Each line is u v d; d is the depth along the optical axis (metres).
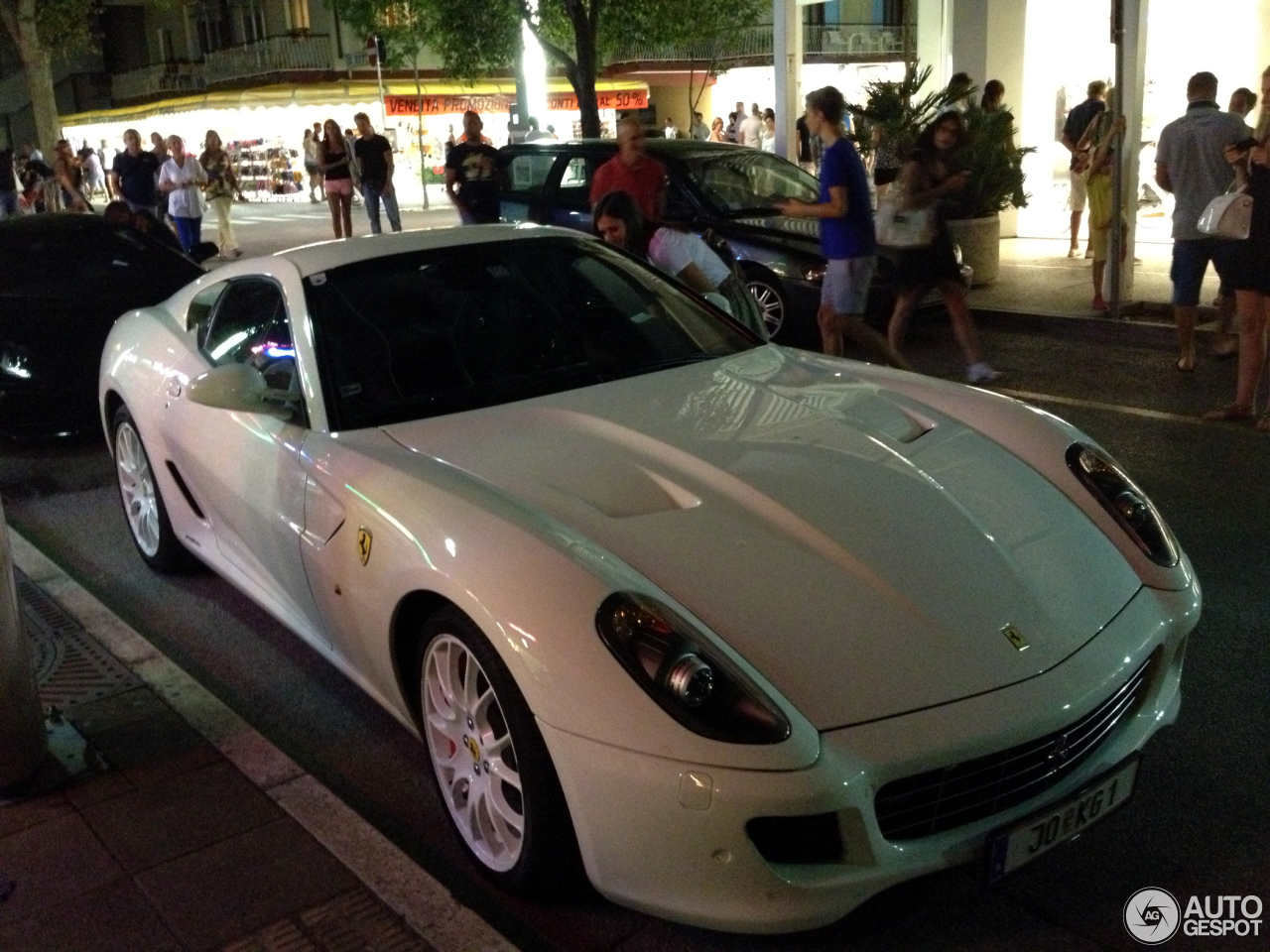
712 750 2.16
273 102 32.69
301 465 3.30
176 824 3.03
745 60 31.83
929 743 2.21
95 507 6.04
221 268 4.71
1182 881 2.68
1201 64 12.56
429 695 2.82
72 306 7.02
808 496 2.77
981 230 10.33
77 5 29.69
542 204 9.87
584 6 14.17
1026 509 2.88
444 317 3.65
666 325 3.91
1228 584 4.25
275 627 4.43
